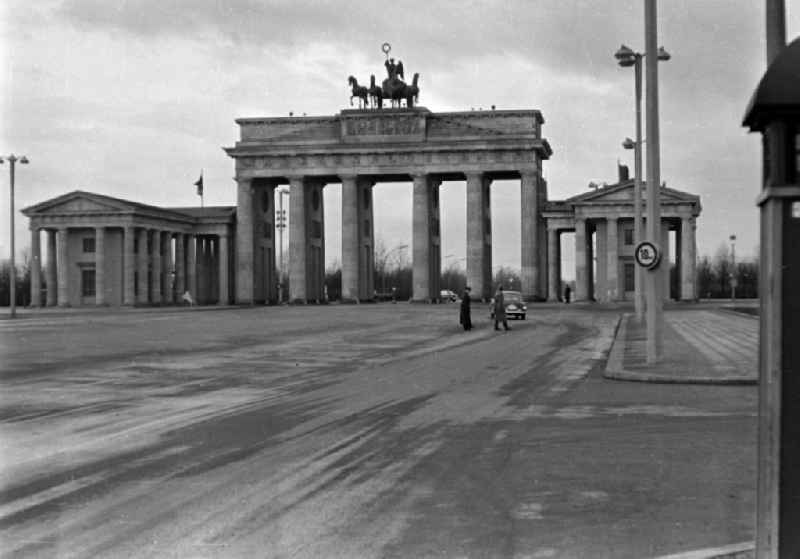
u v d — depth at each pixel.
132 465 12.48
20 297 153.88
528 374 25.61
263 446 13.91
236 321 64.06
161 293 127.00
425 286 117.44
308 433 15.15
